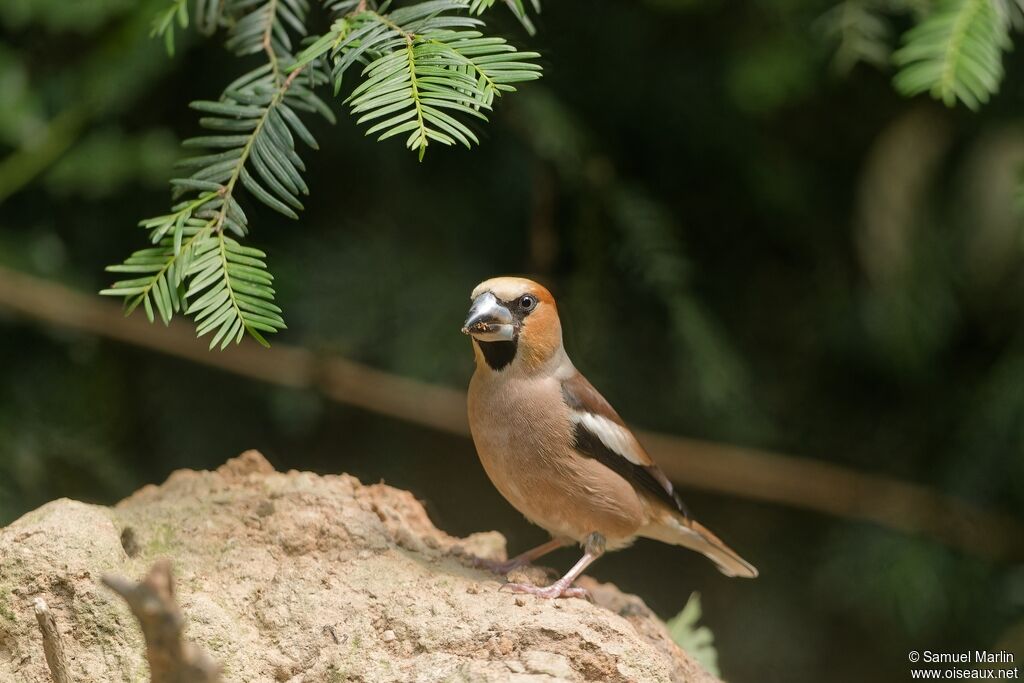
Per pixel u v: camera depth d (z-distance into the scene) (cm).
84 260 1198
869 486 1316
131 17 1062
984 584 1295
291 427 1213
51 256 1161
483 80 546
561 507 770
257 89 650
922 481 1355
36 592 620
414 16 591
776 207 1316
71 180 1099
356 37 580
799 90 1213
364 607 639
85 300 1154
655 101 1255
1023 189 838
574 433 756
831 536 1345
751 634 1388
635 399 1302
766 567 1405
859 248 1281
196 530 687
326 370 1196
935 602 1285
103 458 1141
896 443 1377
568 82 1219
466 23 581
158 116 1206
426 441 1347
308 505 702
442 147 1202
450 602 639
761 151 1285
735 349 1332
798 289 1382
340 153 1211
